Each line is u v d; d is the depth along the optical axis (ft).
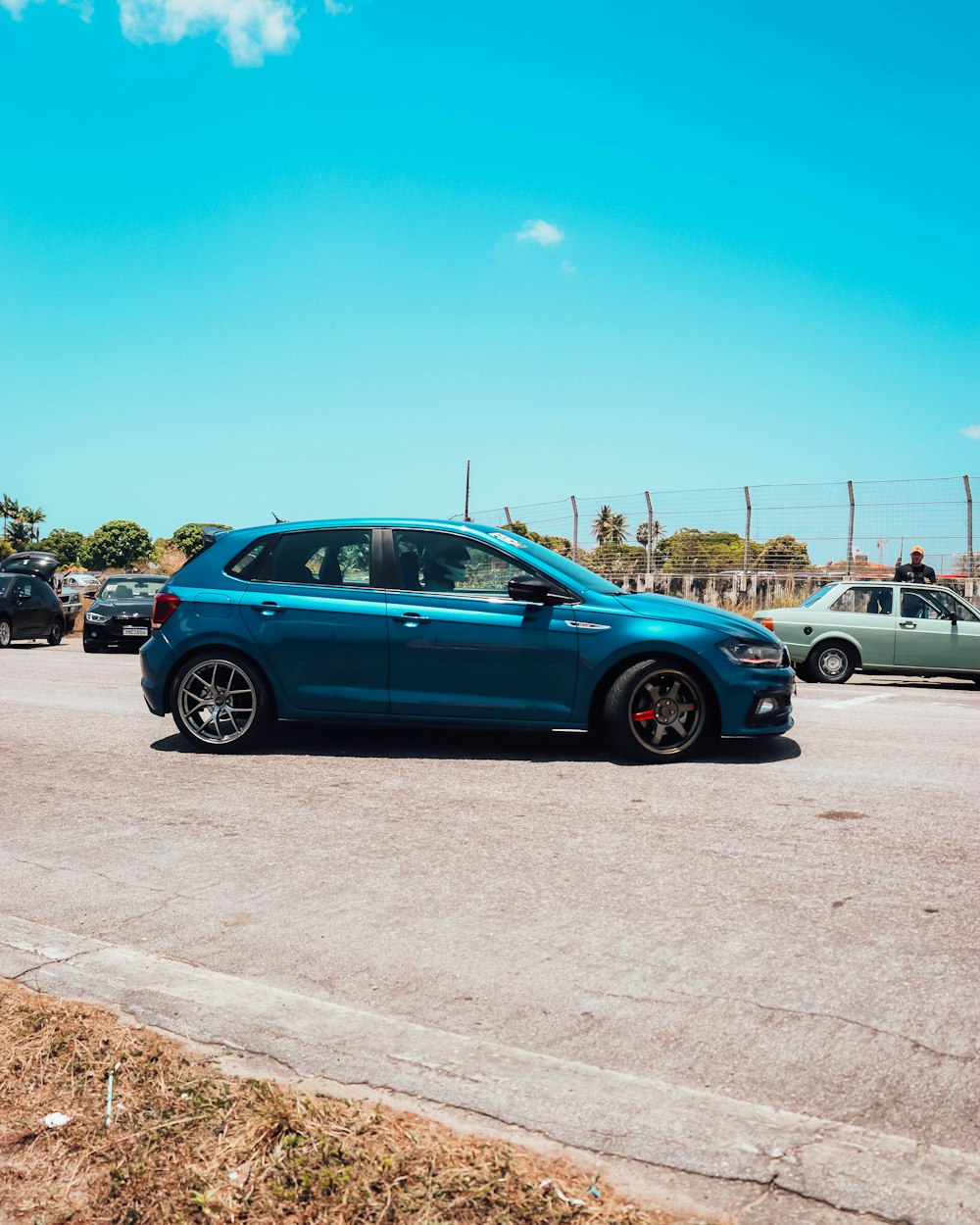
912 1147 7.64
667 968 11.27
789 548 68.64
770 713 22.63
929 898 13.58
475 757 23.34
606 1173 7.28
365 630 23.04
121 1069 8.50
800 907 13.23
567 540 77.20
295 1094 8.21
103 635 62.54
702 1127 7.88
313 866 15.15
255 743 23.97
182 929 12.59
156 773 21.88
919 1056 9.25
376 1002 10.48
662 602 23.25
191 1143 7.45
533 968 11.30
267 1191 6.93
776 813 18.20
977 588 63.16
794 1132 7.83
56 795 19.98
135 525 509.35
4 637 67.00
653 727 22.63
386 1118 7.85
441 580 23.29
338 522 24.14
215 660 23.73
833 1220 6.83
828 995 10.56
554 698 22.54
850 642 45.68
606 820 17.72
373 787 20.36
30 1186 7.04
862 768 22.20
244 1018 9.74
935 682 50.37
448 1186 6.99
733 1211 6.89
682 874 14.66
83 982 10.61
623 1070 9.02
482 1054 9.05
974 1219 6.84
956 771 21.97
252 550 24.22
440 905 13.43
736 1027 9.84
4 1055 8.75
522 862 15.26
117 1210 6.79
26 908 13.37
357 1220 6.65
